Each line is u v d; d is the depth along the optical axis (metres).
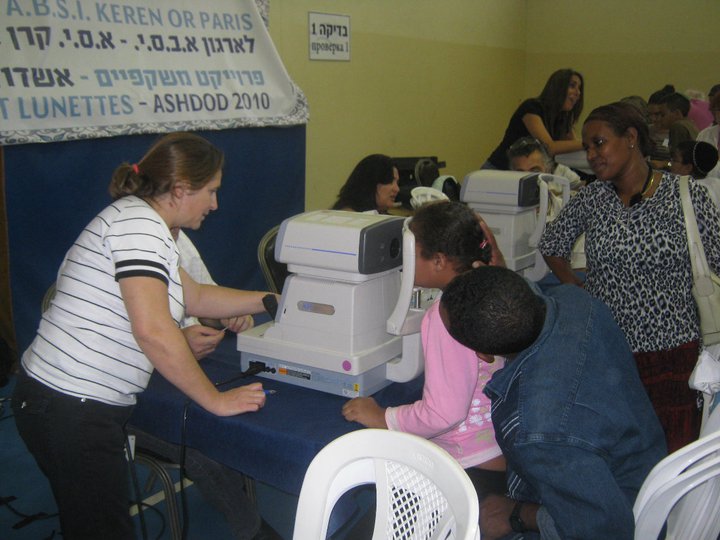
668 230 1.67
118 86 3.03
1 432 2.62
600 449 1.06
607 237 1.76
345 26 4.54
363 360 1.48
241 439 1.40
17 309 2.90
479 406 1.40
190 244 2.10
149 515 2.13
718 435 1.13
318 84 4.43
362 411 1.39
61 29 2.79
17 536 2.01
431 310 1.33
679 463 1.11
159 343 1.25
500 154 4.04
